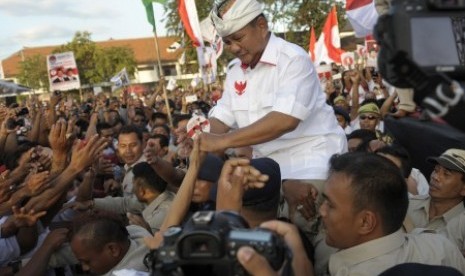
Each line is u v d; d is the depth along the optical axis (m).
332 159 2.16
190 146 4.05
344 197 1.93
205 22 11.06
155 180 3.91
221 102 2.97
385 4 2.02
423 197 3.67
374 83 11.09
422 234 2.19
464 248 3.24
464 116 1.06
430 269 1.83
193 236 1.27
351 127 7.26
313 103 2.53
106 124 7.50
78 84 12.16
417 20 1.06
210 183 2.88
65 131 3.34
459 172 3.27
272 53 2.55
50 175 3.29
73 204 4.01
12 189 3.11
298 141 2.66
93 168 4.18
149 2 8.80
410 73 1.05
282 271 1.35
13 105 13.14
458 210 3.37
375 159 1.98
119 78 18.30
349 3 6.98
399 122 1.62
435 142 1.48
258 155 2.81
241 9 2.44
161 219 3.82
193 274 1.32
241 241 1.27
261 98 2.65
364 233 1.96
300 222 2.58
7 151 5.55
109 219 2.86
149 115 12.47
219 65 26.11
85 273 3.40
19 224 2.96
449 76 1.07
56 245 3.09
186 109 13.17
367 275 1.93
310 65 2.56
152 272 1.34
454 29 1.07
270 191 2.16
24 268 2.96
